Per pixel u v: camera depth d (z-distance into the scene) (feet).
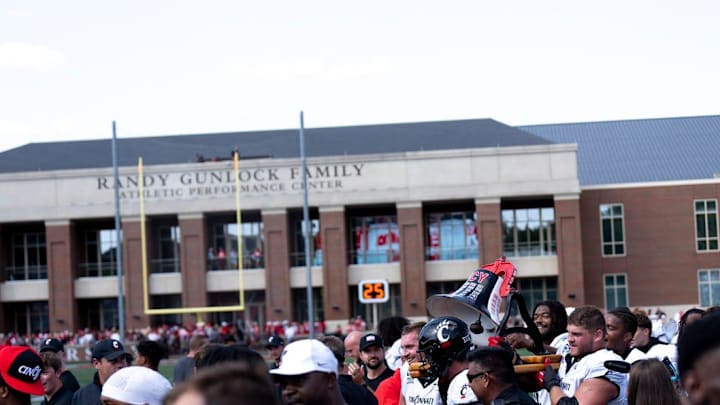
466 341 28.22
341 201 250.57
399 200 249.96
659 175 268.62
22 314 265.34
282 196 251.19
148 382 24.58
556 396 27.22
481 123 277.44
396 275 254.68
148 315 252.83
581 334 30.99
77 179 254.27
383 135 275.39
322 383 22.89
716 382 12.30
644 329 41.19
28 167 266.77
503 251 252.62
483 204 248.93
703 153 275.59
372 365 43.27
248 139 285.02
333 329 249.75
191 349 52.08
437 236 257.55
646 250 254.68
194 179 252.42
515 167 248.32
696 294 253.03
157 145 280.92
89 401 39.86
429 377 29.94
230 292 259.80
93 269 258.57
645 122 298.35
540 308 37.42
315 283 253.24
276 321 250.78
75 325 254.47
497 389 25.23
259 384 11.85
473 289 29.35
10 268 262.67
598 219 255.91
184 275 252.62
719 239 252.62
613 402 30.22
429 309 30.53
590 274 255.09
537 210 254.88
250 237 259.80
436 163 249.96
